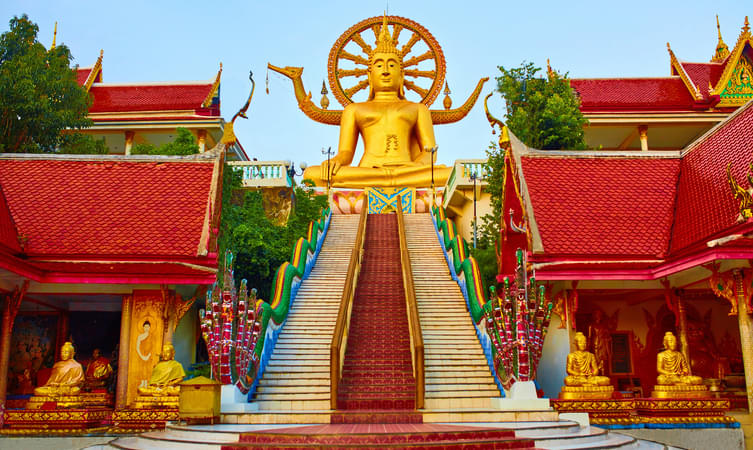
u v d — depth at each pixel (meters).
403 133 38.03
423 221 29.42
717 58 37.00
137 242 17.23
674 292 17.20
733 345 19.30
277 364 16.53
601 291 17.72
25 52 23.38
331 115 39.41
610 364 19.31
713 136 19.03
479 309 17.45
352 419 13.20
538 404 13.88
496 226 25.48
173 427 12.58
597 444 11.39
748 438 14.98
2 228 16.75
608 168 19.66
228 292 14.00
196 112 35.66
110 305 19.62
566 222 17.80
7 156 19.70
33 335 19.42
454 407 14.71
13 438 14.62
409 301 16.92
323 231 27.23
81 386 16.62
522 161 19.56
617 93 35.03
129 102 36.53
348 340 17.31
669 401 15.23
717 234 15.38
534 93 23.20
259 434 10.80
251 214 25.55
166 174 19.33
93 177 19.28
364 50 40.28
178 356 18.06
